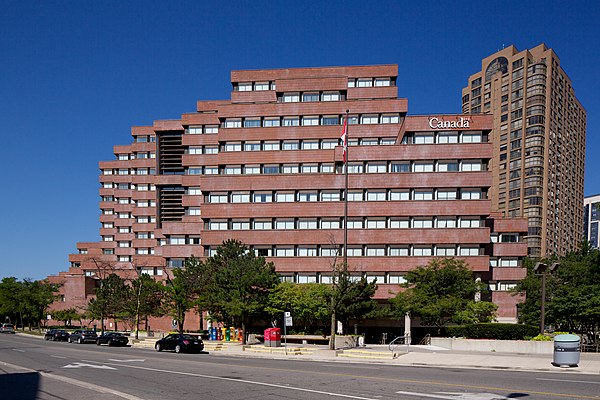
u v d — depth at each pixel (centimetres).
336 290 2936
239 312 3328
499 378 1474
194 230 6519
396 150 5053
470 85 11312
